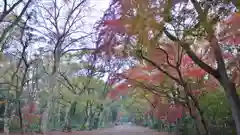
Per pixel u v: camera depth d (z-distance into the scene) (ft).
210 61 28.53
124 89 45.98
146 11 21.12
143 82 41.78
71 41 103.65
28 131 112.16
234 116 23.75
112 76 43.14
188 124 89.04
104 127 232.53
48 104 107.34
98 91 128.57
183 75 38.50
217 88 48.39
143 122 273.95
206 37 24.32
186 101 37.93
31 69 110.83
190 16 24.04
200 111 34.86
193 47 28.86
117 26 22.76
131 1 21.24
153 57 30.48
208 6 22.80
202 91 45.70
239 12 22.18
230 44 28.22
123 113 339.16
